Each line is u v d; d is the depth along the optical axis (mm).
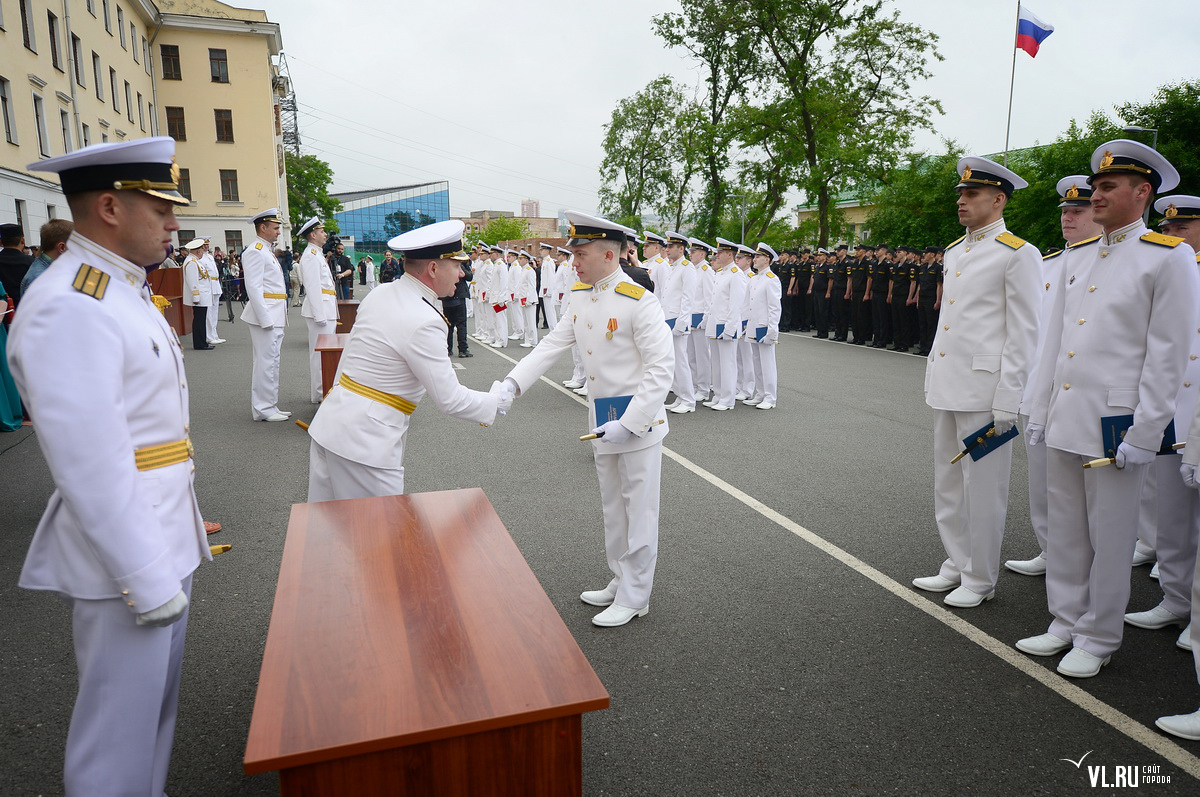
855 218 45406
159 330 2047
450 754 1533
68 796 1919
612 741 2686
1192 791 2449
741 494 5535
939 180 25219
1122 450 2982
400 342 3100
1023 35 14516
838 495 5527
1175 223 4309
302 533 2527
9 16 17469
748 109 27750
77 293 1754
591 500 5320
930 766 2561
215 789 2418
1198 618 2779
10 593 3779
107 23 26047
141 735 1958
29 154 18438
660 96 38438
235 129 35125
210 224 35406
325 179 56625
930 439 7328
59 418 1678
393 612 1981
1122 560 3107
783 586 4004
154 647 1952
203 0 34375
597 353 3545
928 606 3793
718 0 27516
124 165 1870
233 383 9961
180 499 2076
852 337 17812
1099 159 3182
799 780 2484
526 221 83750
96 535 1718
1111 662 3289
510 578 2199
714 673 3148
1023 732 2762
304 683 1647
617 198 41188
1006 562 4336
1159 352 2961
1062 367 3297
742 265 10141
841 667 3203
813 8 25797
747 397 9625
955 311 3764
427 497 2928
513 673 1701
